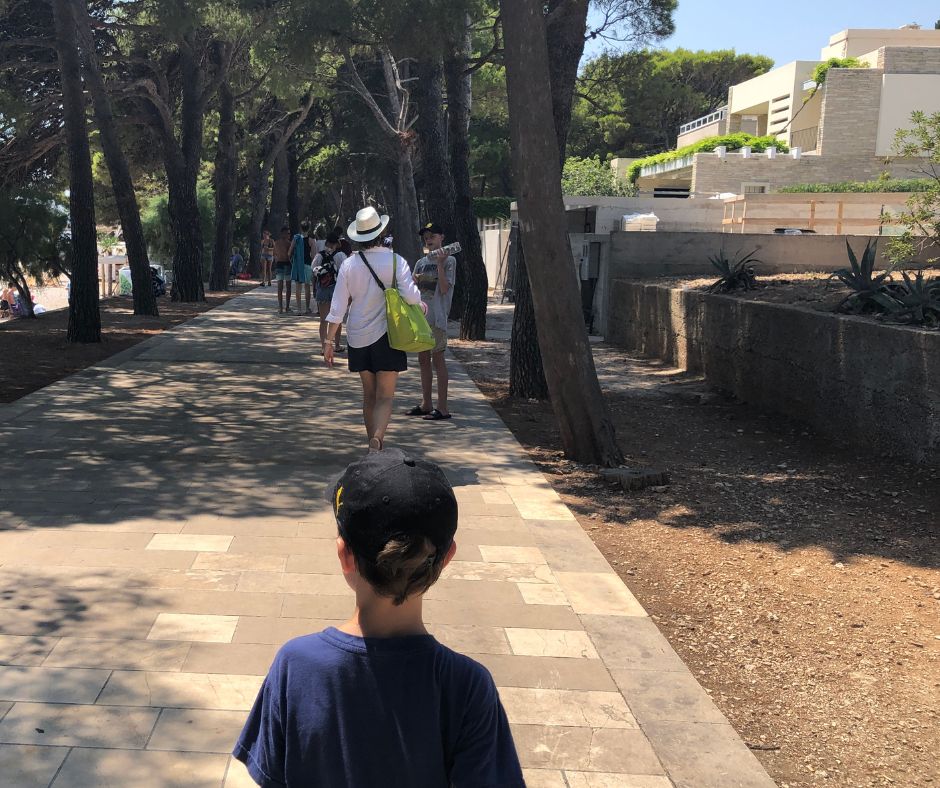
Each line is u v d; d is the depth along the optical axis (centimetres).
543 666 399
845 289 1080
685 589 504
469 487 671
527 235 736
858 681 406
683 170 3847
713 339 1173
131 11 2073
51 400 948
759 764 334
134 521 560
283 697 157
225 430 826
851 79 3316
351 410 938
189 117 2258
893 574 521
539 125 716
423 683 155
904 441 737
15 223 1761
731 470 751
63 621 415
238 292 2739
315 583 470
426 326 687
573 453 770
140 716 339
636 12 1419
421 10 1368
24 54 2183
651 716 363
